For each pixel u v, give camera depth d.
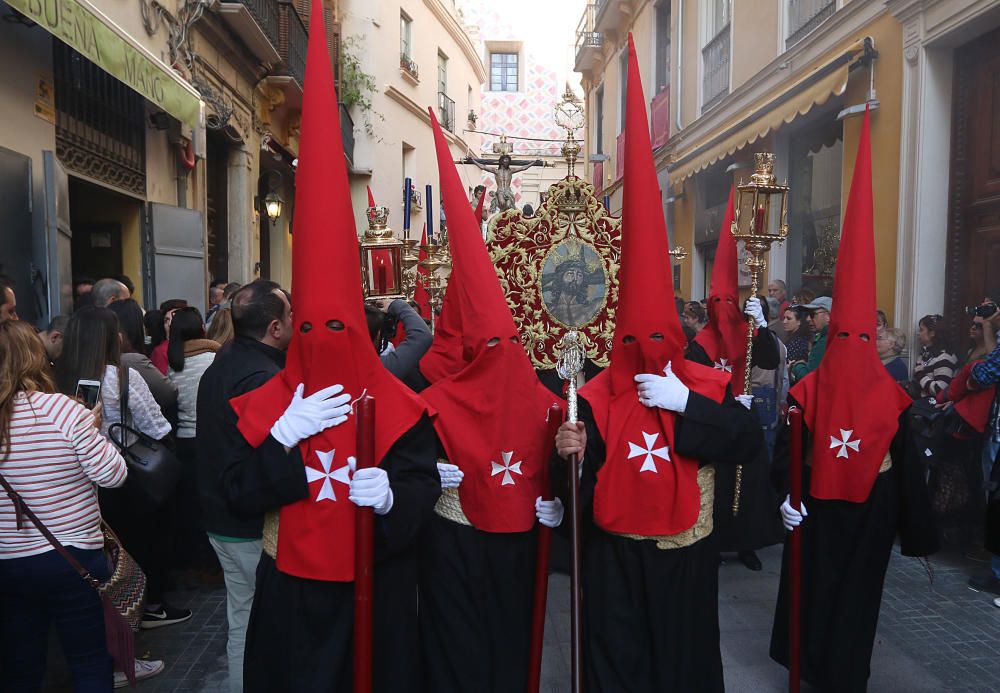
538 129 24.27
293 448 2.23
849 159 7.33
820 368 3.31
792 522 3.13
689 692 2.61
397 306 4.00
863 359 3.16
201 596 4.52
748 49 9.55
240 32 9.27
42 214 5.11
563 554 4.52
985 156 5.83
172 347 4.40
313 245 2.17
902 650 3.75
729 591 4.56
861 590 3.17
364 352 2.26
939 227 6.22
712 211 10.99
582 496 2.67
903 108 6.39
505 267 4.12
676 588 2.61
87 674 2.73
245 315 2.88
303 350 2.23
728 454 2.60
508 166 6.33
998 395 4.40
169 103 6.23
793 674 3.12
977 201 5.92
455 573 2.71
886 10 6.59
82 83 6.04
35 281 5.06
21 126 5.03
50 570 2.59
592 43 17.75
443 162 2.91
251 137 10.75
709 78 11.07
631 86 2.58
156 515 3.98
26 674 2.71
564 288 4.12
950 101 6.16
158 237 7.29
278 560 2.26
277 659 2.28
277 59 10.47
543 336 4.14
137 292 7.22
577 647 2.48
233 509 2.28
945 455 4.93
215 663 3.66
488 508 2.68
